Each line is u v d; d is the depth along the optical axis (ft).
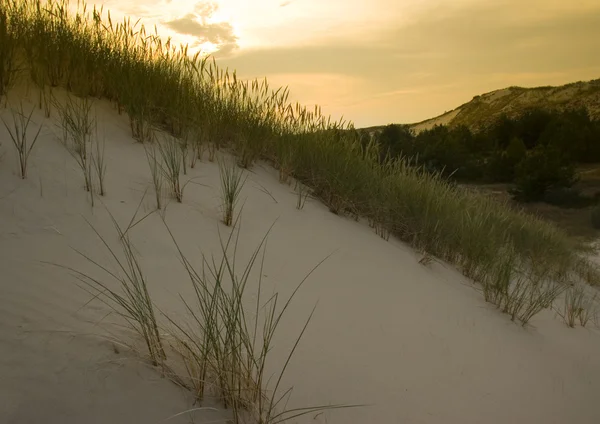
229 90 17.67
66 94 14.11
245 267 10.01
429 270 15.24
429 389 8.21
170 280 8.43
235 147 16.89
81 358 5.70
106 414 5.12
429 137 100.01
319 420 6.42
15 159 10.13
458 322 11.57
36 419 4.77
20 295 6.51
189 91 16.76
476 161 95.76
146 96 14.97
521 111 248.73
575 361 12.61
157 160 13.15
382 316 10.23
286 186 16.43
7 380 5.09
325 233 13.88
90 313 6.62
